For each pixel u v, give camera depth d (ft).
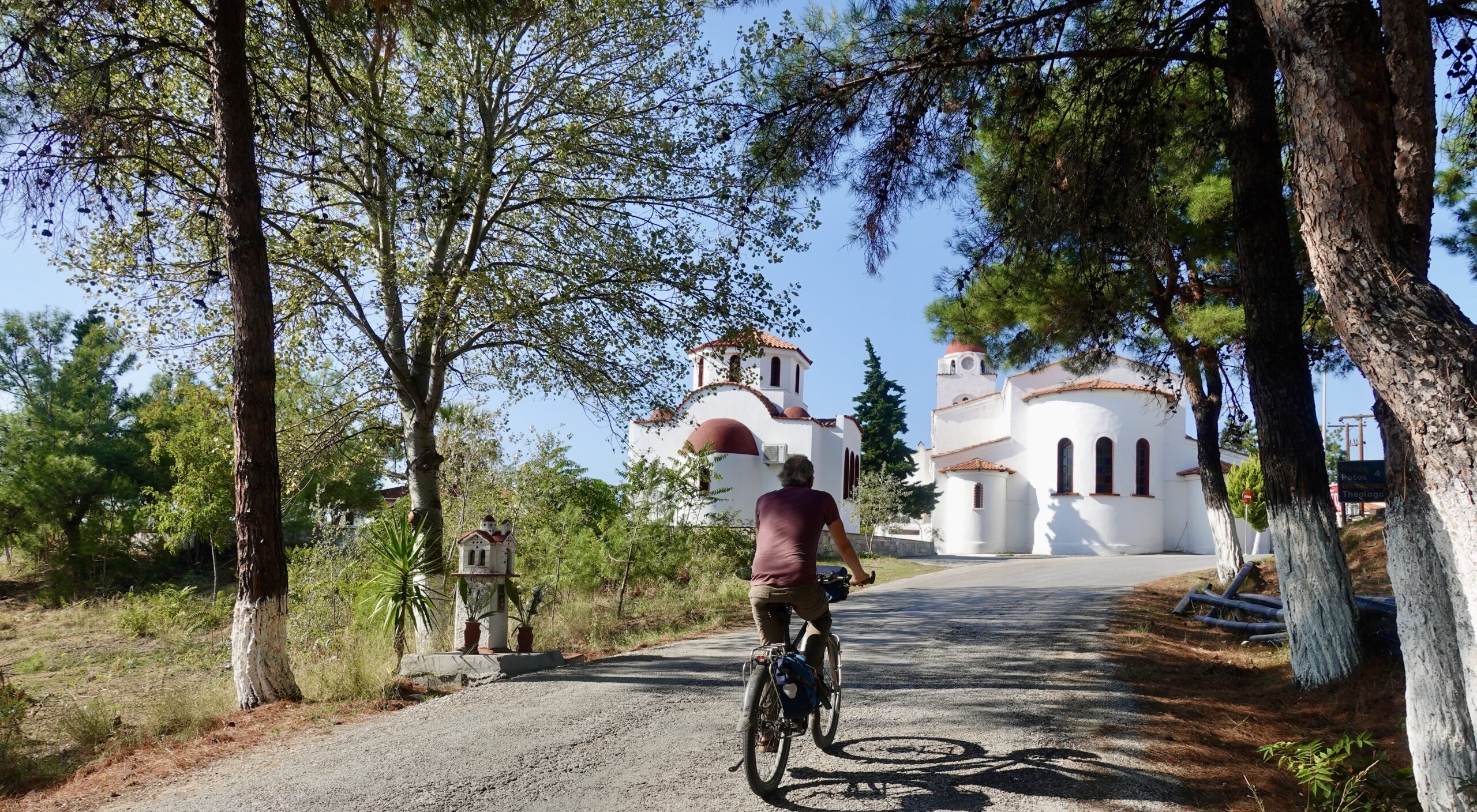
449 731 21.18
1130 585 59.47
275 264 41.11
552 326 45.39
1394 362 13.48
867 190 29.71
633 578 55.31
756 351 47.24
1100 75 29.94
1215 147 35.76
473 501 53.98
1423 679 15.94
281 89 37.76
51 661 55.93
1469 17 22.40
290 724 23.84
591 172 45.19
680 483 56.75
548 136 44.27
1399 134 16.70
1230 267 48.01
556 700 24.57
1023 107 29.84
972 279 43.16
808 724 17.20
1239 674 28.76
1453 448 12.73
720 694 25.12
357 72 40.09
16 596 103.60
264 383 29.43
